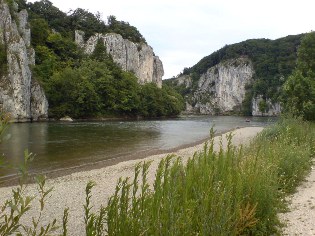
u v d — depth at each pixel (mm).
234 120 96500
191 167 6832
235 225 5664
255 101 181875
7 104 70250
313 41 33125
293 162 11750
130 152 27391
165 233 4680
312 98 29375
